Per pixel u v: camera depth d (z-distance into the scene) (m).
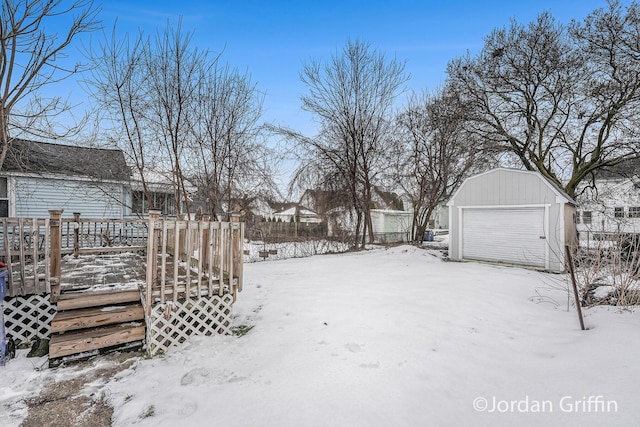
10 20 4.50
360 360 3.13
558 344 3.54
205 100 10.68
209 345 3.58
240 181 11.84
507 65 13.71
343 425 2.18
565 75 12.88
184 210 13.71
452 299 5.36
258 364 3.11
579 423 2.10
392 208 24.36
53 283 3.96
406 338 3.69
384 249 13.95
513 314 4.68
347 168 14.28
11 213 10.12
